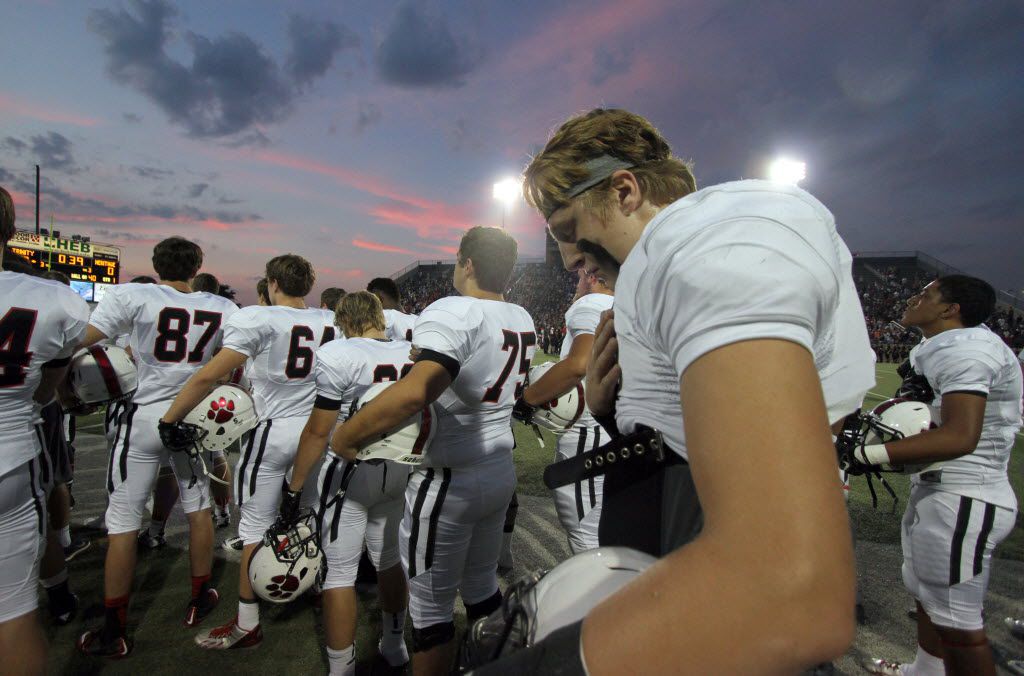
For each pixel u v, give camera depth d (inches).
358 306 101.4
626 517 26.5
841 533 13.3
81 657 95.1
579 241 30.9
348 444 68.5
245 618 98.3
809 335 16.4
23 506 67.8
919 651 88.7
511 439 82.0
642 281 21.5
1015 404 80.3
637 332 24.3
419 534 75.8
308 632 104.3
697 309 16.7
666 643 13.1
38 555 70.1
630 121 29.4
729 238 17.6
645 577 14.8
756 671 12.6
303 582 84.4
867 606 117.3
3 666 65.5
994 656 99.0
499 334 76.4
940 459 73.2
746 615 12.5
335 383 87.8
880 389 547.2
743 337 15.4
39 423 75.1
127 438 101.2
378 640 102.9
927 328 88.0
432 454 75.0
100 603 112.7
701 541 14.0
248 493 104.1
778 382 14.6
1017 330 1065.5
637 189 28.2
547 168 30.3
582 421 104.3
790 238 18.1
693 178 29.9
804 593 12.4
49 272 130.7
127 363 110.3
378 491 86.6
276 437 105.7
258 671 92.8
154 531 135.9
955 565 80.0
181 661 95.0
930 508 82.6
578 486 98.7
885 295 1362.0
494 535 82.5
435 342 67.9
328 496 86.7
